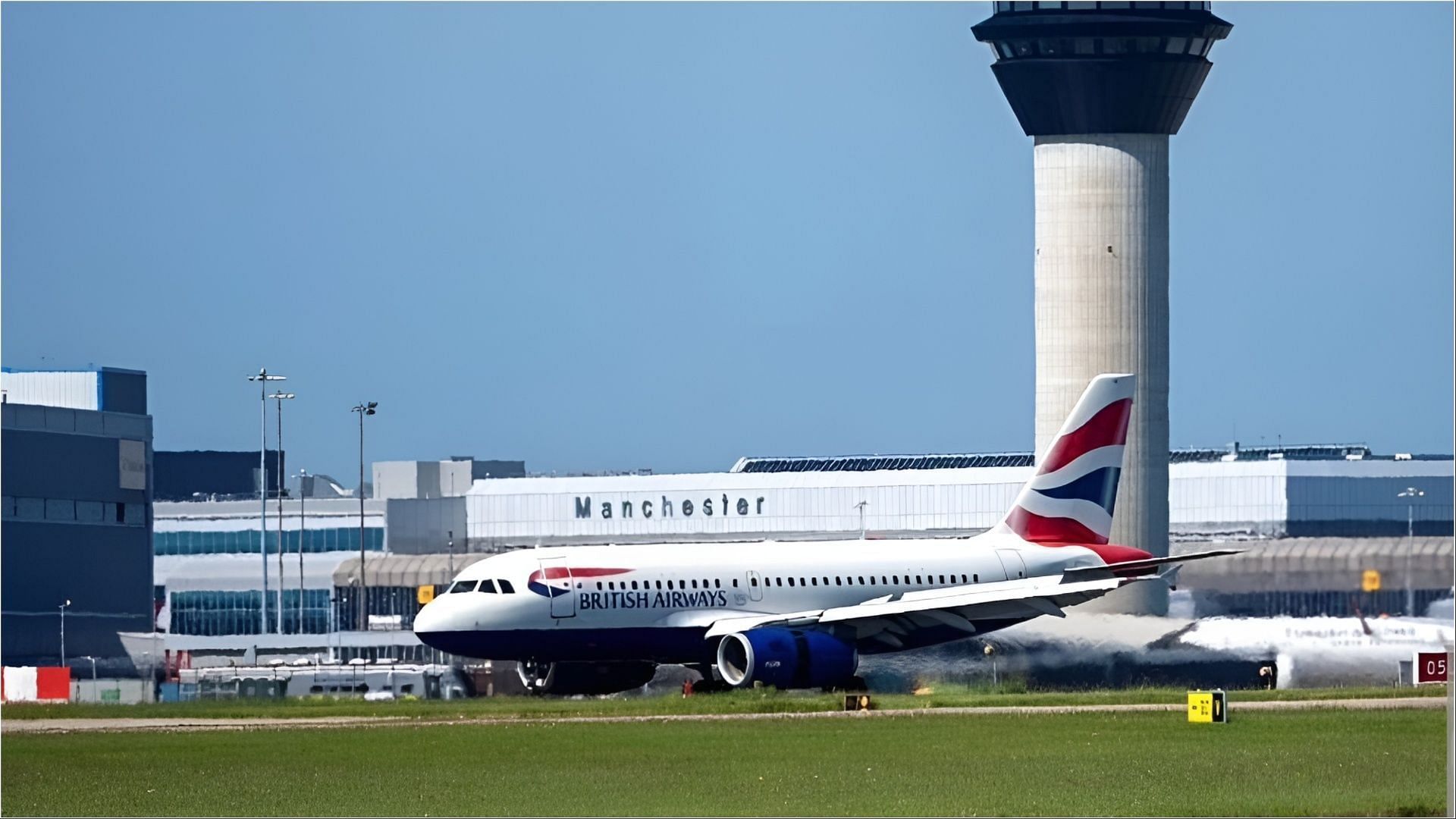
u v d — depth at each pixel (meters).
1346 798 172.88
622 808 170.12
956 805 170.62
